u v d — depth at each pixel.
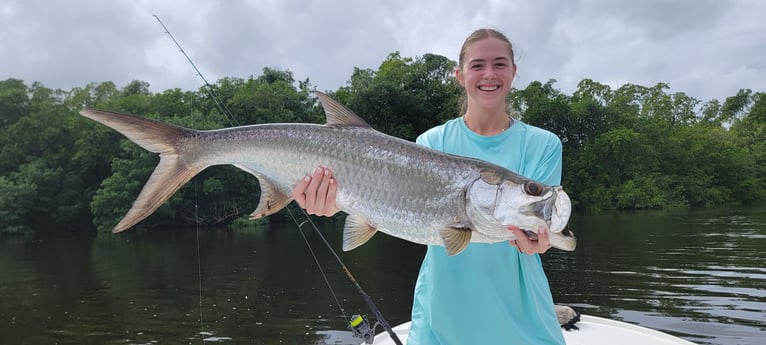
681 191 53.47
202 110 48.88
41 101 52.66
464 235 3.25
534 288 3.50
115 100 52.25
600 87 65.81
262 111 45.41
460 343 3.46
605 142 52.41
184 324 12.95
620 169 53.59
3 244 35.41
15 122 51.34
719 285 14.84
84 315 14.34
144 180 41.34
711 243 23.41
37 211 43.03
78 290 17.84
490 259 3.45
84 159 46.34
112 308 15.00
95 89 56.59
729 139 70.38
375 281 17.61
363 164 3.51
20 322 13.81
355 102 45.31
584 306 12.90
